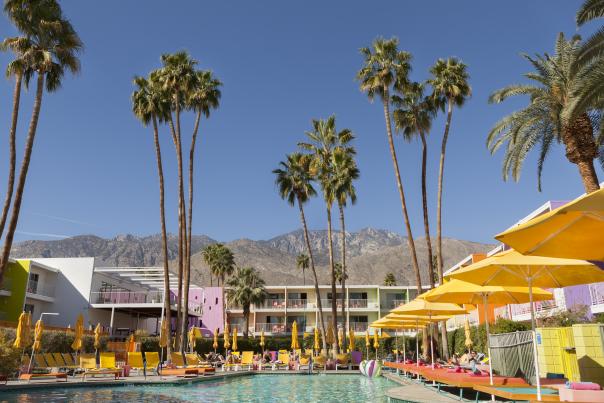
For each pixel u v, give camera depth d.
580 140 16.83
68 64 22.36
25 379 19.12
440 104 30.86
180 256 29.73
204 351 47.09
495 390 10.49
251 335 61.03
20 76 20.91
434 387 16.83
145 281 51.69
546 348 14.58
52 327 30.44
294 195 40.00
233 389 19.59
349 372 30.56
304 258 95.62
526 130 19.58
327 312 63.56
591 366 11.26
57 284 41.94
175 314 50.47
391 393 14.70
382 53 31.19
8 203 19.50
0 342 19.48
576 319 22.20
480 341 28.61
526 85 19.23
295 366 32.94
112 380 20.16
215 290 62.25
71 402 13.76
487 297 14.00
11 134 20.11
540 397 8.71
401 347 51.22
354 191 41.38
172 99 32.50
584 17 12.19
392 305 63.81
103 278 45.19
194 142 32.59
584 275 9.66
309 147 40.97
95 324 42.38
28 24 21.38
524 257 9.01
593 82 12.93
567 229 5.86
